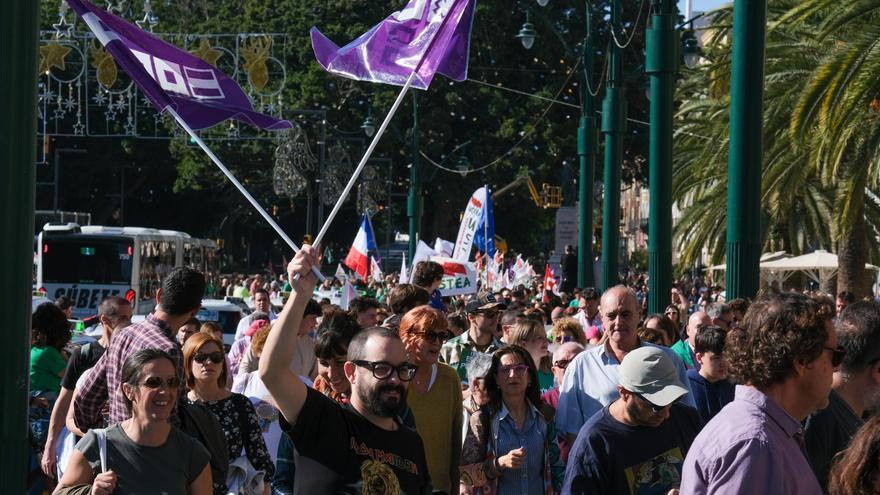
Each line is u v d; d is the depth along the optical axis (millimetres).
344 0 56219
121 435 5855
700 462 4199
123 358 6832
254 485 7098
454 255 24875
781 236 32688
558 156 56875
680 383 6023
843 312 5508
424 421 6797
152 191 71875
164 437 5902
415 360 6789
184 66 7129
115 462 5805
